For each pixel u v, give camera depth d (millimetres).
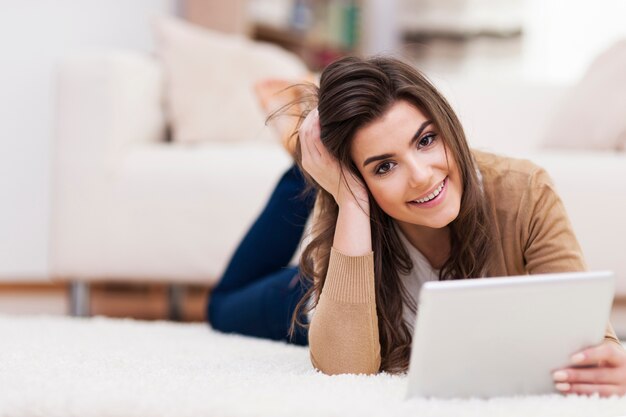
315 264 1469
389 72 1237
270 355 1527
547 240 1328
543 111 3068
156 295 3467
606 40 4453
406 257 1388
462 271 1353
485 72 4719
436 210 1240
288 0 4398
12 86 3564
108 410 992
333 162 1300
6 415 1023
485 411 971
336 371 1299
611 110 2375
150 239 2619
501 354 1057
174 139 2969
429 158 1222
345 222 1309
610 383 1101
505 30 4676
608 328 1229
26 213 3570
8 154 3562
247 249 2004
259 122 2973
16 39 3566
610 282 1066
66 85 2688
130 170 2648
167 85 2994
